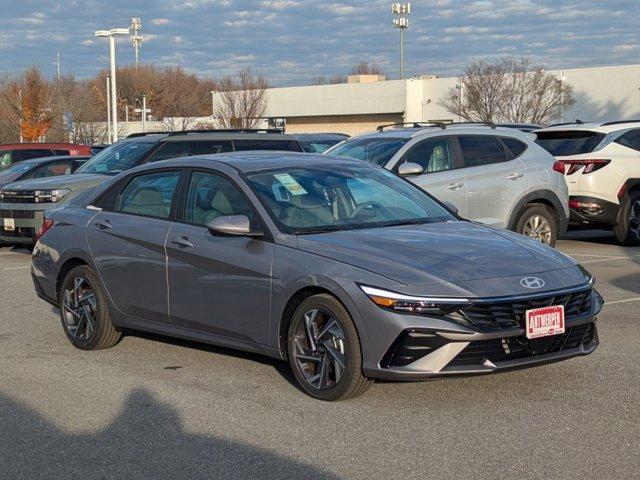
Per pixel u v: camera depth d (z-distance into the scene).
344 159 7.65
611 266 11.94
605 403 5.95
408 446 5.25
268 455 5.19
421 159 11.78
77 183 14.03
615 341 7.62
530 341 5.70
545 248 6.42
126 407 6.18
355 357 5.80
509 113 44.41
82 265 7.81
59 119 49.25
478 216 11.93
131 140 15.11
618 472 4.78
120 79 80.44
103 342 7.71
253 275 6.39
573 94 43.03
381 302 5.63
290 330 6.21
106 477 4.95
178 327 7.07
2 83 50.19
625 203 13.68
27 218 14.03
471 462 4.97
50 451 5.38
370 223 6.71
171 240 7.00
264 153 7.62
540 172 12.38
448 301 5.55
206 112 80.88
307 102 56.56
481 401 6.04
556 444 5.21
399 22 68.62
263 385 6.56
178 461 5.15
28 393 6.57
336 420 5.73
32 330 8.72
